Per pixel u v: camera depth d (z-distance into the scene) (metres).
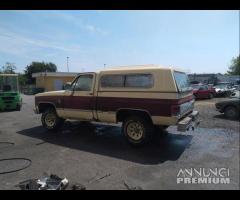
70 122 9.87
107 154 5.81
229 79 50.47
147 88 5.98
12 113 13.45
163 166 5.02
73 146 6.51
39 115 12.56
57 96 7.85
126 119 6.43
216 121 10.25
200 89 22.17
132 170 4.79
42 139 7.26
